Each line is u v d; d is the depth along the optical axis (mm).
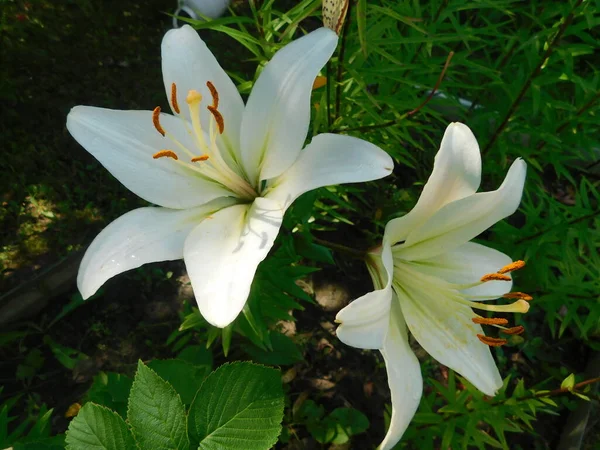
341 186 558
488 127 598
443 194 274
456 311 313
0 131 673
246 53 783
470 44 685
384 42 422
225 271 276
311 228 547
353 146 280
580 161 764
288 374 595
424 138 724
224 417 250
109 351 587
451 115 713
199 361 536
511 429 459
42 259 621
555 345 670
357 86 461
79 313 599
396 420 269
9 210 636
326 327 629
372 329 264
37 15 759
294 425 571
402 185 712
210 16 765
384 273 308
